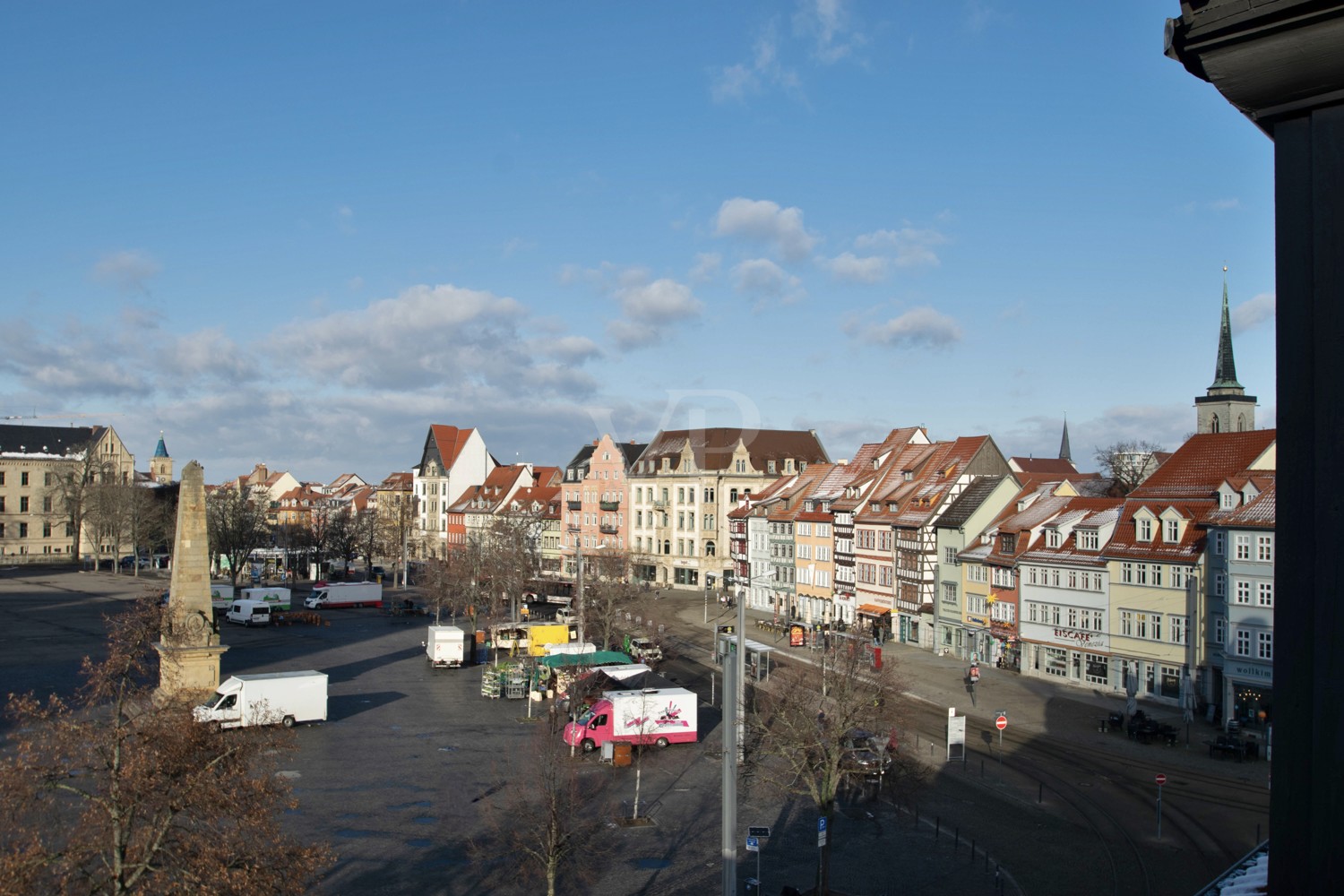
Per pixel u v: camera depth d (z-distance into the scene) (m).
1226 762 48.16
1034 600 71.06
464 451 181.38
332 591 114.62
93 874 20.72
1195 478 63.72
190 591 51.50
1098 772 46.41
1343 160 6.63
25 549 163.62
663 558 133.00
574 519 145.62
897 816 39.91
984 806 41.22
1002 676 71.31
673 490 132.38
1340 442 6.62
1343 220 6.62
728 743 23.59
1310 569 6.76
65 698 56.84
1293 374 6.87
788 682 44.31
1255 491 56.19
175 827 21.41
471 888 31.06
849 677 40.00
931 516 84.38
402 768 44.78
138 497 145.50
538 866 32.47
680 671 72.88
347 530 153.38
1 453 162.25
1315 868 6.70
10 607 105.25
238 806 20.75
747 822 39.06
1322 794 6.70
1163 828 38.28
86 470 153.75
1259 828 38.16
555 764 32.91
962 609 79.69
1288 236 6.90
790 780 41.38
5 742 43.25
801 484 113.25
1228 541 55.53
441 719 55.81
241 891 19.48
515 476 166.25
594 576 94.06
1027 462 143.88
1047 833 37.72
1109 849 35.81
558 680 56.53
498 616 96.75
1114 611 64.38
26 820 22.42
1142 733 52.06
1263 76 6.81
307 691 53.19
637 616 91.19
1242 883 14.38
